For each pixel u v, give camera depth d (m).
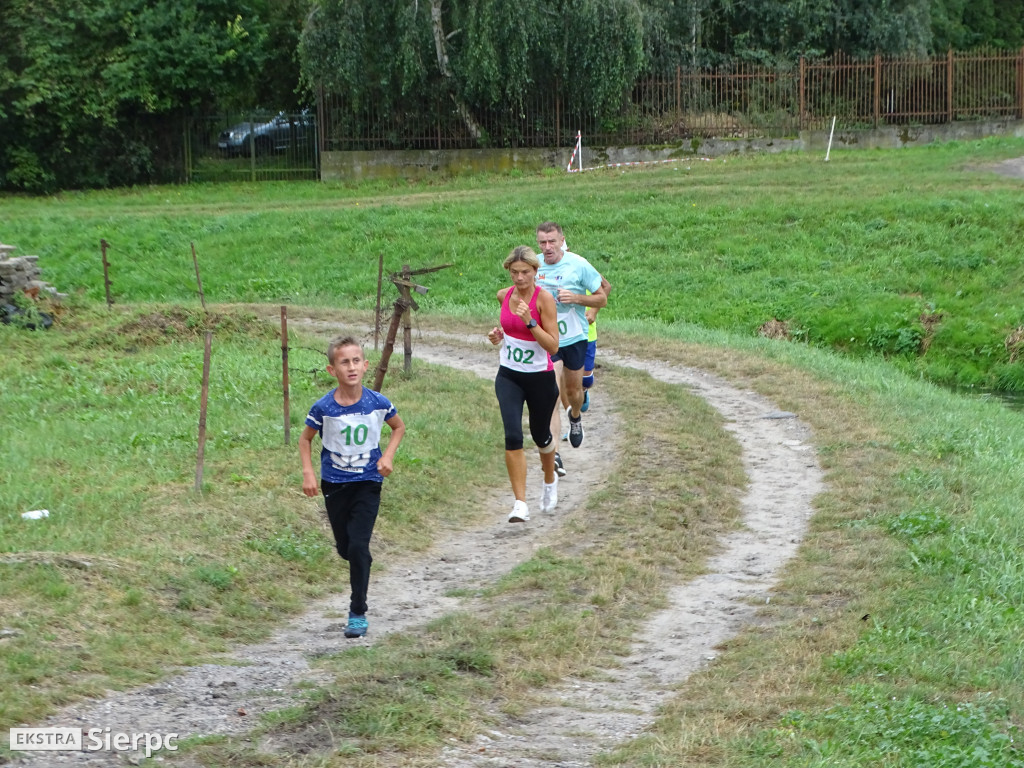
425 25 30.83
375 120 32.88
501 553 8.02
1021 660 5.66
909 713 4.96
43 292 16.48
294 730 4.64
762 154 32.16
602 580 7.16
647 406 12.62
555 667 5.73
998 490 9.43
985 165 28.38
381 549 7.96
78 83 33.59
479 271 24.23
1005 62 33.44
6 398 12.03
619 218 26.06
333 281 24.12
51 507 8.05
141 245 26.02
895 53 35.81
